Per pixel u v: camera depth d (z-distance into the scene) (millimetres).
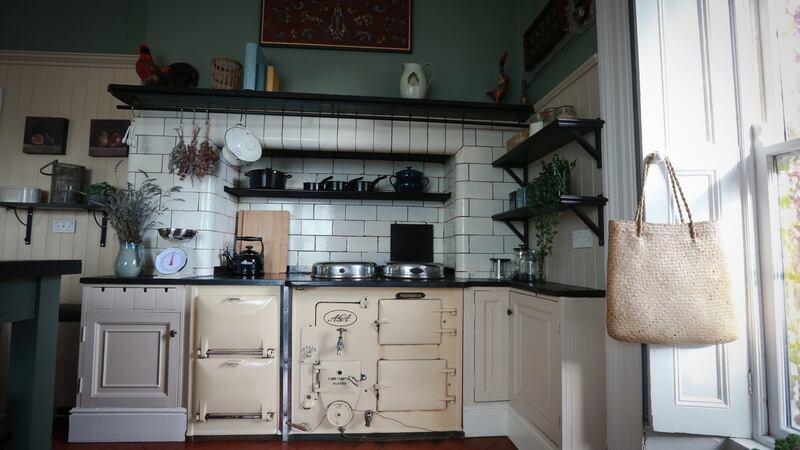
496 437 2254
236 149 2494
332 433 2193
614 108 1767
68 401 2373
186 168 2395
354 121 2654
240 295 2207
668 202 1467
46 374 1119
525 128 2740
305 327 2203
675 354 1438
